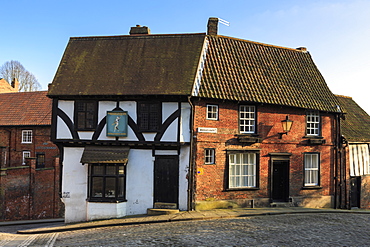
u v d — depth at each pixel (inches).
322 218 531.5
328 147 684.7
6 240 458.3
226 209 581.6
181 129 559.8
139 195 570.9
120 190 569.6
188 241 376.5
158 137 561.3
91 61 628.1
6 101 1201.4
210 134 577.9
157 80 579.5
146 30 694.5
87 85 585.9
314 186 661.9
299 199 648.4
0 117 1126.4
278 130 636.1
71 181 581.3
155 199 569.6
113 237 414.0
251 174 616.7
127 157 561.9
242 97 589.9
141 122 569.3
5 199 743.1
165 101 564.4
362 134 745.0
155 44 644.7
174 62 606.5
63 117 582.2
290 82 674.2
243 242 370.9
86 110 582.6
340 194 683.4
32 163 820.6
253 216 535.2
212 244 363.3
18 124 1090.1
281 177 647.8
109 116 571.5
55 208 892.6
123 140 569.3
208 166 577.0
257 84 628.7
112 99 575.2
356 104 879.1
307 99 661.9
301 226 460.8
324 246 361.1
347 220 522.0
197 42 636.7
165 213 549.3
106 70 609.3
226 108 595.5
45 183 866.8
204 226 455.8
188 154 564.7
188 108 562.9
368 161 734.5
